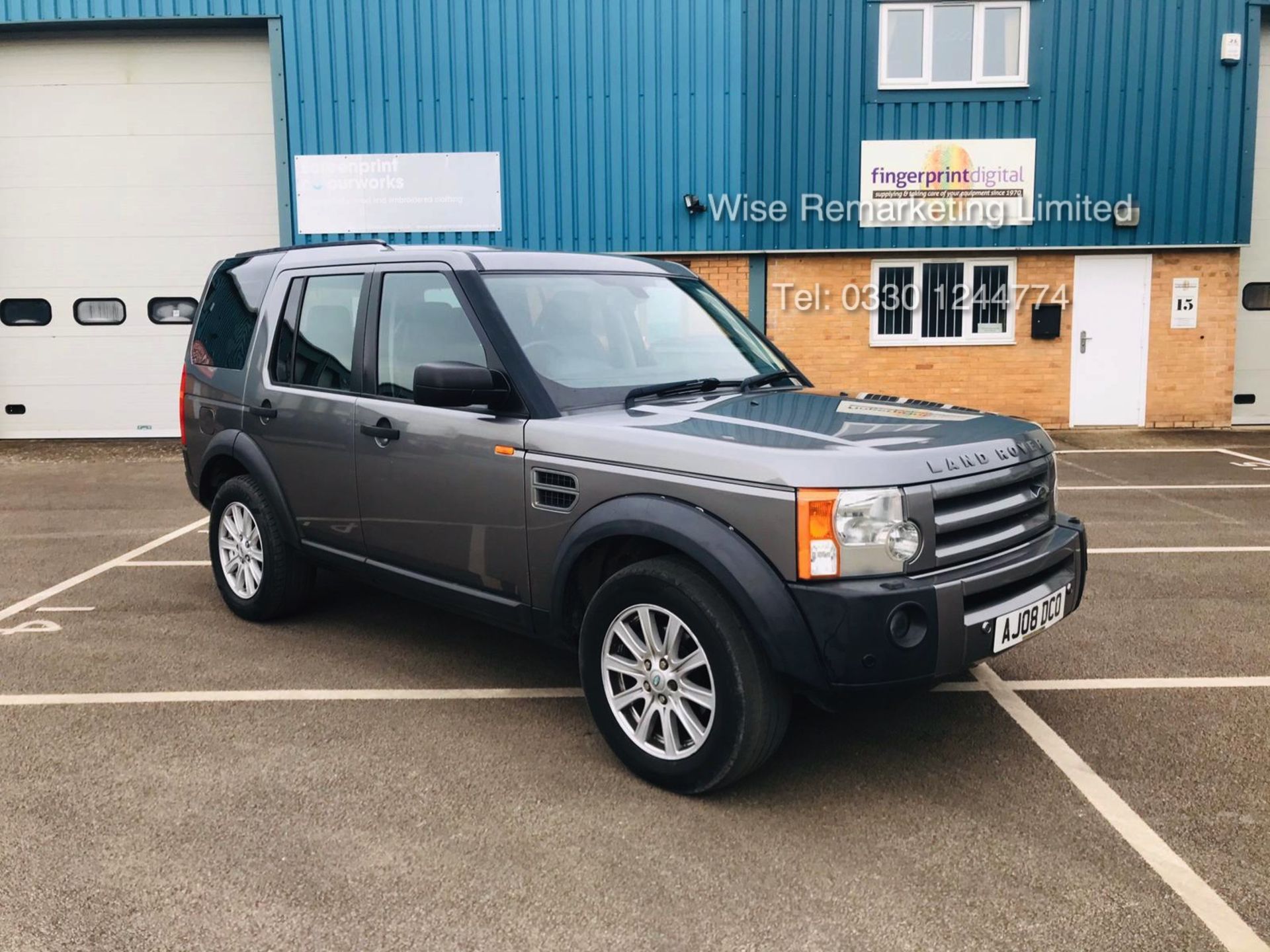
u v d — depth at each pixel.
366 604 5.75
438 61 13.10
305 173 13.24
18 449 13.09
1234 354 13.60
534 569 3.79
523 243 13.36
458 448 4.02
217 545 5.56
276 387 5.01
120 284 13.77
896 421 3.69
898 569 3.13
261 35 13.42
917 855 3.06
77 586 6.23
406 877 2.94
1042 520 3.70
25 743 3.87
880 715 4.15
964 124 13.16
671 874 2.96
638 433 3.49
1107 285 13.48
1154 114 13.14
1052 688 4.44
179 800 3.41
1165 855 3.05
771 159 13.22
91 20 13.03
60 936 2.65
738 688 3.17
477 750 3.81
